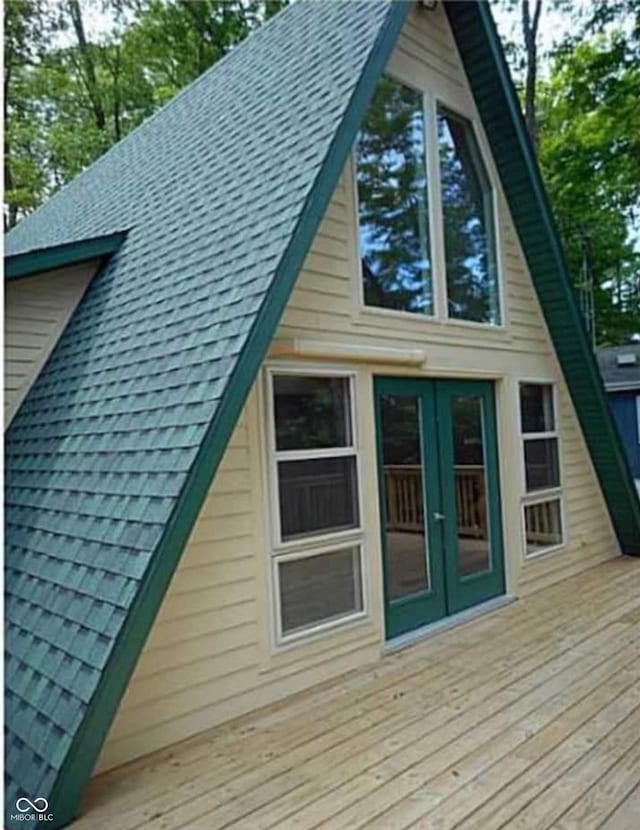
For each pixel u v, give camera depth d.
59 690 3.13
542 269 7.05
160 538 3.19
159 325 4.40
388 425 5.41
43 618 3.56
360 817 2.96
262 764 3.49
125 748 3.59
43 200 15.52
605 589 6.76
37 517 4.23
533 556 6.83
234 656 4.15
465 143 6.44
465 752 3.50
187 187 5.66
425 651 5.12
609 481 8.02
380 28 4.65
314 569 4.72
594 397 7.55
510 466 6.63
